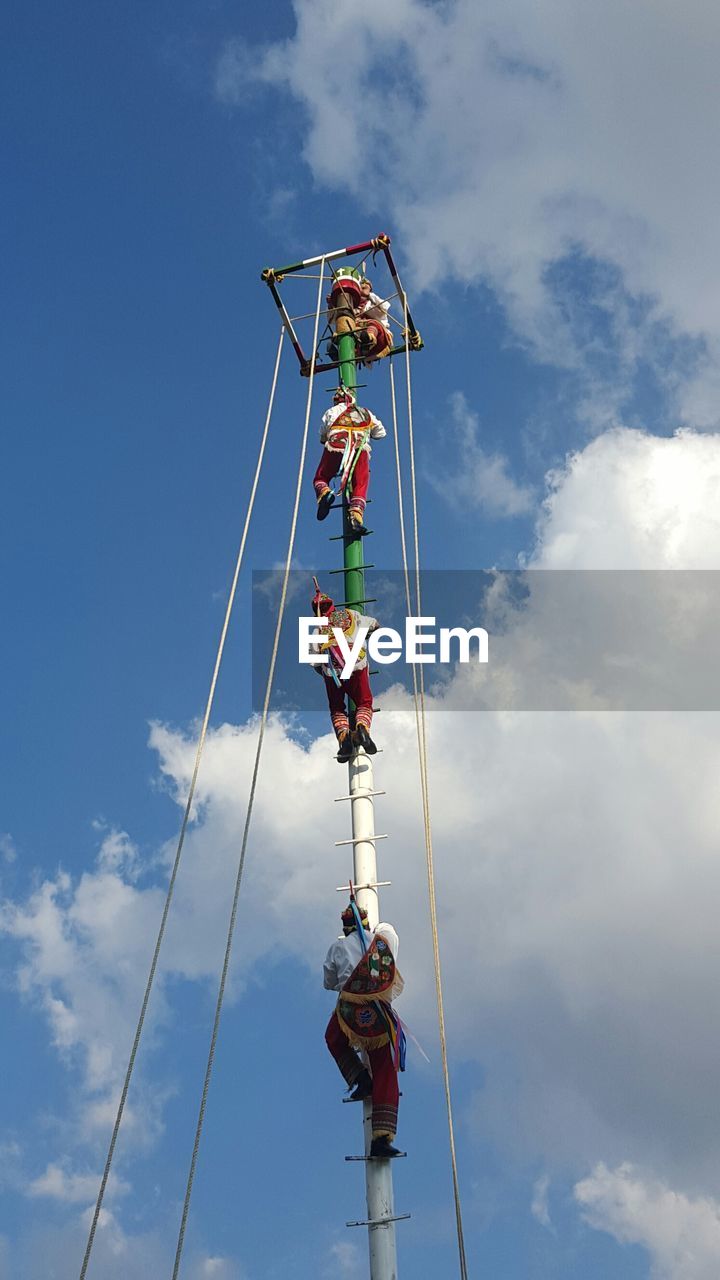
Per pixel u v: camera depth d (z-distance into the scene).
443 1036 10.81
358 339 15.95
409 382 15.52
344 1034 10.34
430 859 11.77
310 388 15.45
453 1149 10.37
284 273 16.16
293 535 13.73
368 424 14.62
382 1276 9.55
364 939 10.67
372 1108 10.17
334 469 14.57
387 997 10.39
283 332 16.06
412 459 14.72
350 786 12.04
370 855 11.55
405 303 16.08
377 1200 9.88
